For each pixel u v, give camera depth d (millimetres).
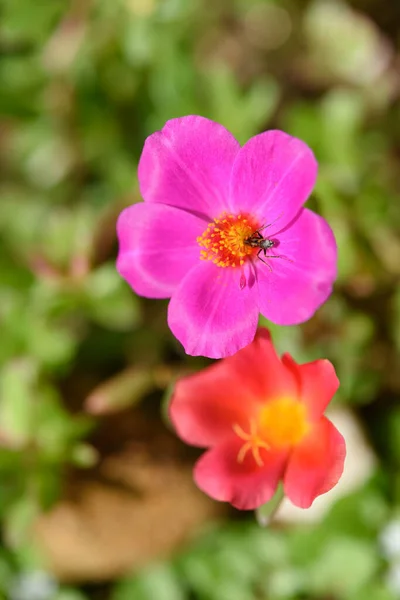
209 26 419
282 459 314
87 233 386
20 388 385
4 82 401
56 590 404
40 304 389
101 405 369
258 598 396
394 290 383
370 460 379
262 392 316
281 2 417
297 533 384
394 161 405
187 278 311
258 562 394
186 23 402
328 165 386
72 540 392
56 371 394
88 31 397
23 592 402
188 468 393
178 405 323
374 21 420
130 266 313
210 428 321
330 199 369
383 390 391
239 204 309
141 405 395
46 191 421
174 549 395
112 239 385
